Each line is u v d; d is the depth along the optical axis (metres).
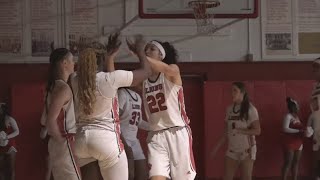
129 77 4.95
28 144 12.04
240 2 11.96
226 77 12.52
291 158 11.48
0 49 12.27
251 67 12.56
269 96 12.41
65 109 4.94
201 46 12.50
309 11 12.56
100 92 4.88
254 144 9.05
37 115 12.07
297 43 12.55
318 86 8.06
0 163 11.27
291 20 12.55
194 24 12.48
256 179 12.29
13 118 11.84
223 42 12.52
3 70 12.25
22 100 12.07
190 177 5.86
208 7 11.90
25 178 11.99
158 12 11.95
